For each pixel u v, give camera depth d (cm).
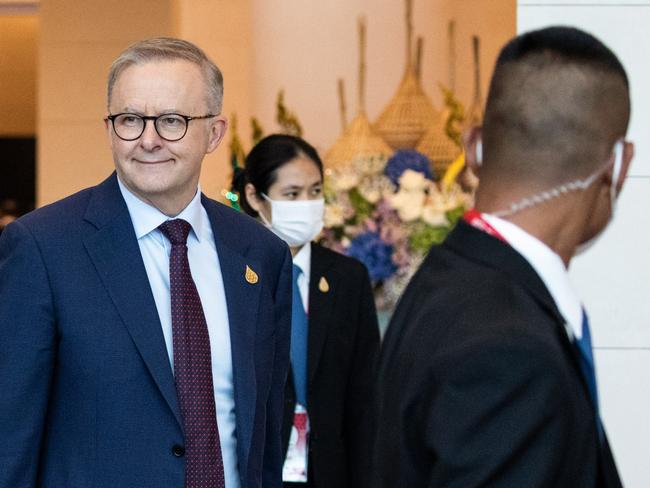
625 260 453
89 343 318
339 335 486
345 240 645
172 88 326
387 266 639
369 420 484
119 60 332
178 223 337
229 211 364
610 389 452
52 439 323
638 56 457
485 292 202
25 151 1196
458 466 186
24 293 319
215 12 1030
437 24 1050
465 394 188
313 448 472
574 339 205
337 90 1058
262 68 1054
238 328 339
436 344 199
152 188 327
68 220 330
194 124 330
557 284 210
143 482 316
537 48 213
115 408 317
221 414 332
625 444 451
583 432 191
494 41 1034
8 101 1191
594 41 213
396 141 966
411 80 994
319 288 489
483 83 1038
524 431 185
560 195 211
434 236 639
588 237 221
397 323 218
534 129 209
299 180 502
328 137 1061
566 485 188
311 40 1056
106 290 323
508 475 185
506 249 208
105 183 342
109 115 331
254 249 359
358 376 490
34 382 317
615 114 211
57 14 937
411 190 644
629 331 452
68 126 940
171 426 320
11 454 312
